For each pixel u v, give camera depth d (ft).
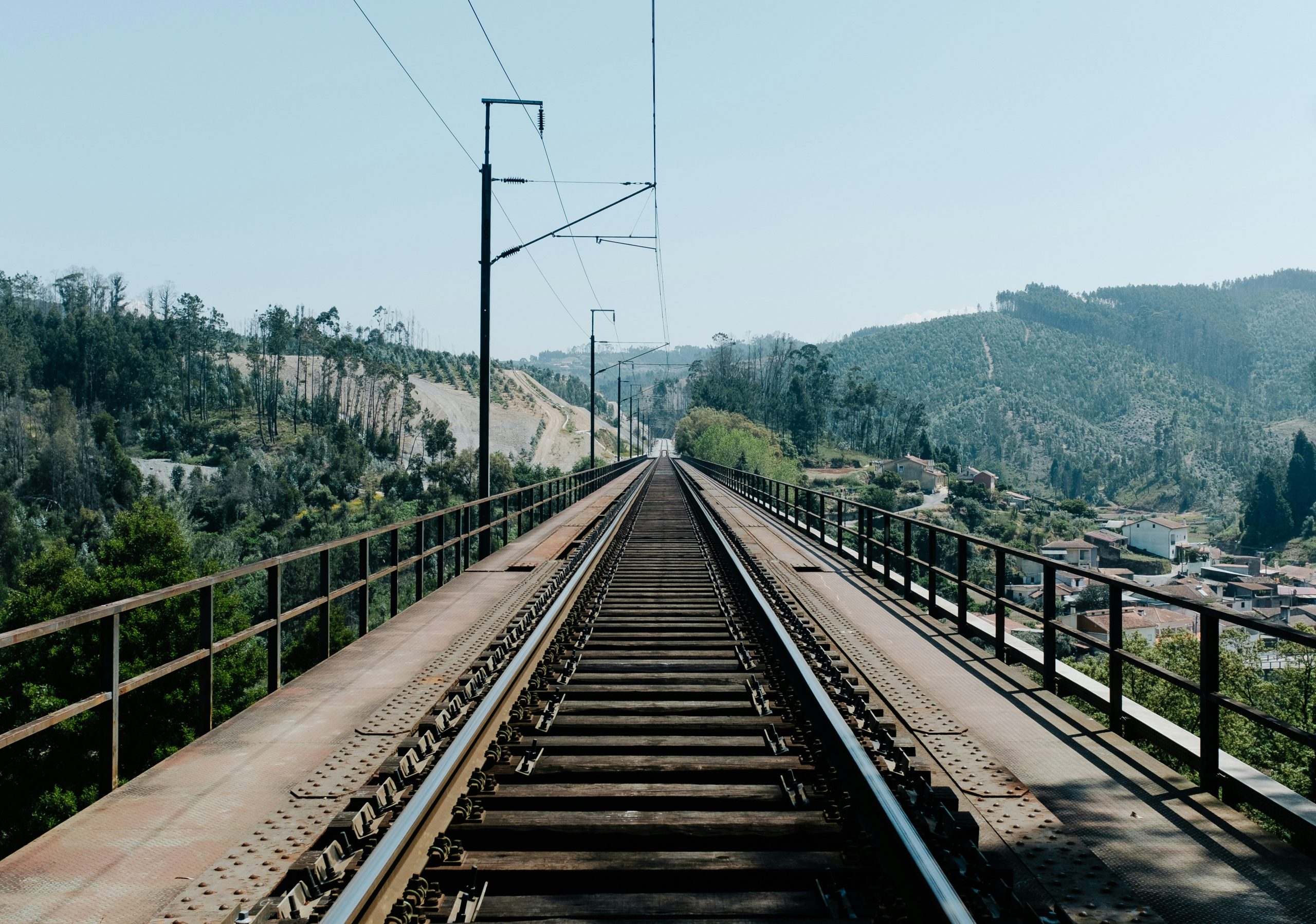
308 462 496.64
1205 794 16.83
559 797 16.67
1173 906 12.46
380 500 421.18
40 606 101.65
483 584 45.09
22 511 313.73
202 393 637.71
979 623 31.86
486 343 64.59
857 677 24.32
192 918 11.85
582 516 90.12
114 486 391.24
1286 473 522.88
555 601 34.50
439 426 631.97
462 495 437.58
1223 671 87.76
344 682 25.30
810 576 48.01
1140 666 20.16
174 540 109.29
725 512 96.84
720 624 35.86
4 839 80.07
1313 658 85.51
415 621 35.09
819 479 538.47
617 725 21.57
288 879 12.48
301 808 15.81
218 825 15.31
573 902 12.53
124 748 85.92
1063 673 25.25
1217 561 457.68
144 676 18.35
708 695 25.00
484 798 16.67
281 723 21.26
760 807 16.56
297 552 26.09
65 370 565.12
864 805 15.33
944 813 13.58
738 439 339.77
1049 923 11.58
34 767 83.05
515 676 23.21
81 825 15.29
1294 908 12.46
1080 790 16.97
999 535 434.71
